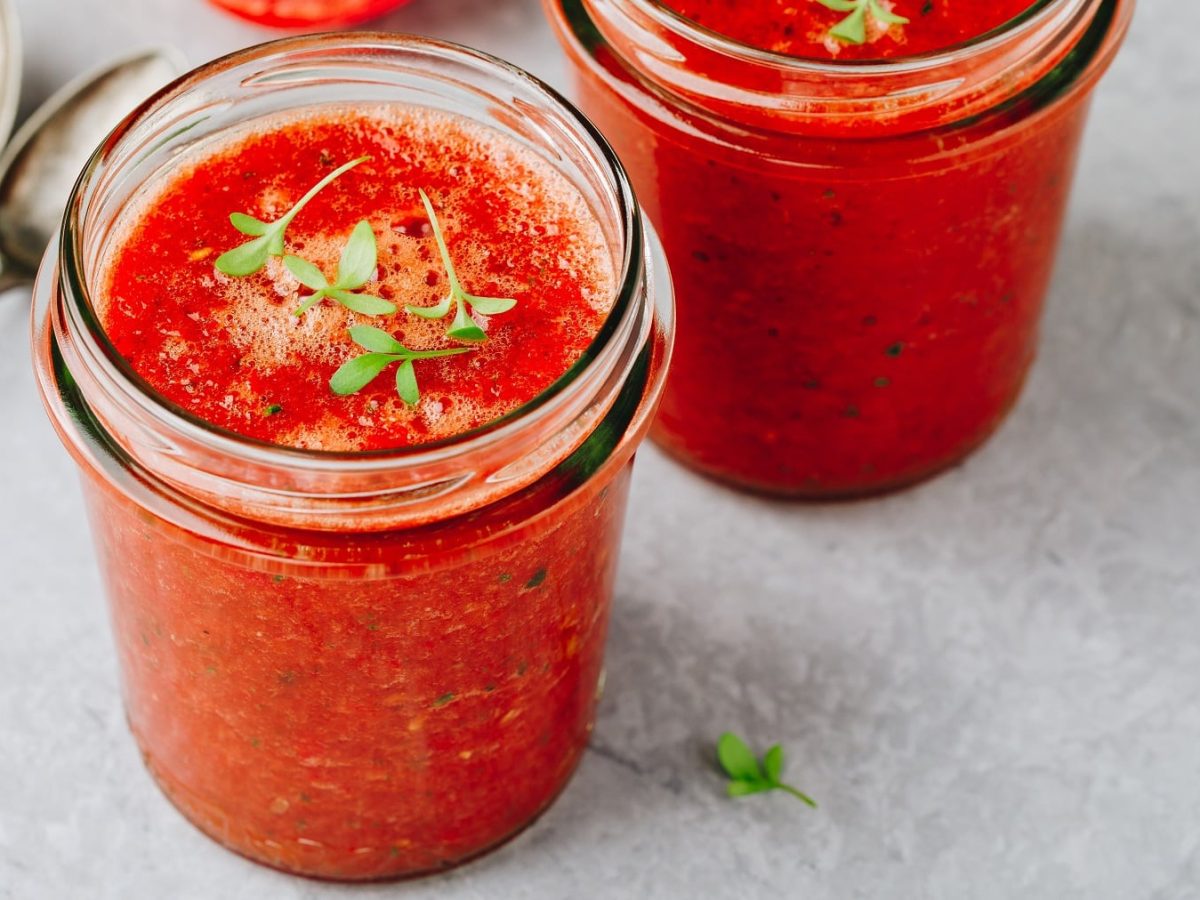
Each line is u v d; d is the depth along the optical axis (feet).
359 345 1.29
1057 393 1.69
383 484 1.21
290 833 1.41
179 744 1.41
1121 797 1.50
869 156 1.40
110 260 1.31
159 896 1.44
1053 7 1.39
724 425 1.58
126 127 1.30
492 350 1.29
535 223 1.35
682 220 1.48
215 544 1.24
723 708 1.53
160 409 1.21
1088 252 1.75
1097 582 1.59
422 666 1.30
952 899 1.46
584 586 1.35
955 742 1.52
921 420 1.58
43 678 1.53
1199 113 1.83
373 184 1.36
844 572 1.60
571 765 1.49
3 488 1.60
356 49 1.36
